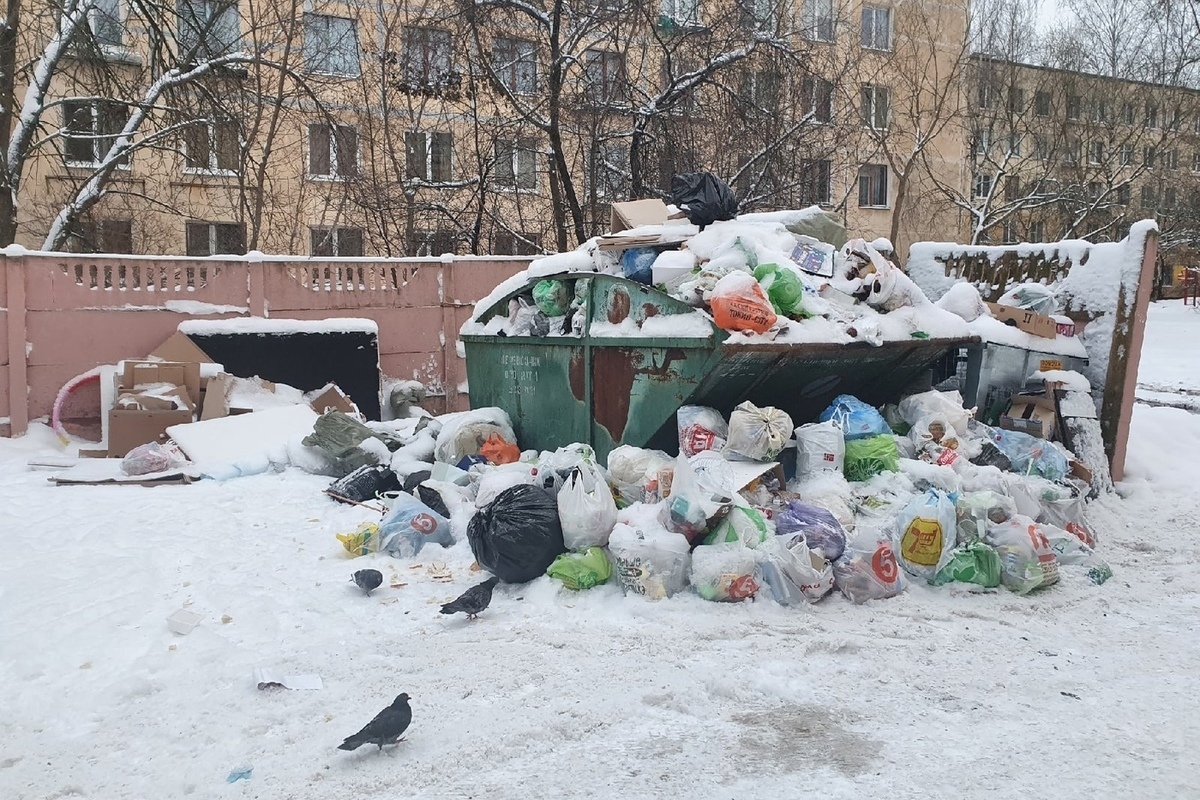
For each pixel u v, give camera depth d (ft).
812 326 19.03
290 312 36.35
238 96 49.80
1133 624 14.93
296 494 23.65
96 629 14.11
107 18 47.96
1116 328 24.06
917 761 10.12
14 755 10.35
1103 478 23.13
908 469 18.58
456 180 58.85
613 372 20.81
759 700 11.80
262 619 14.65
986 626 14.61
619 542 15.51
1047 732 10.88
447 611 14.42
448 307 39.75
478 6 46.93
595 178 51.11
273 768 10.01
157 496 23.44
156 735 10.82
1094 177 100.94
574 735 10.77
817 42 59.82
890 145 85.30
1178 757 10.23
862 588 15.49
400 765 10.05
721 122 51.01
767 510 16.56
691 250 20.22
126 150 45.24
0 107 43.24
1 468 27.55
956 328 21.97
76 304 32.32
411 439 27.48
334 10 59.36
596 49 52.19
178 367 31.14
